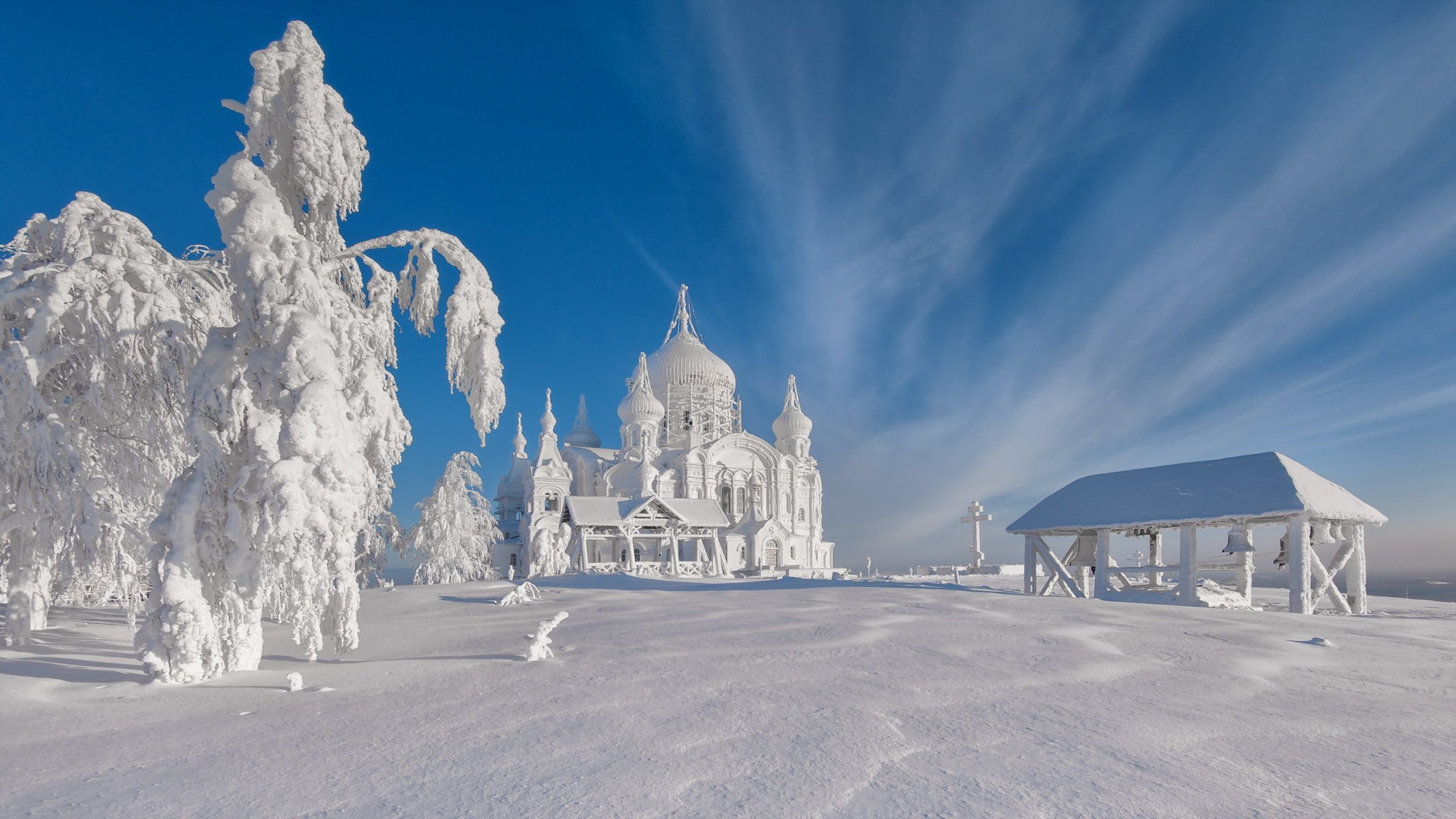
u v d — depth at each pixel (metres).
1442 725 8.89
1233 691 10.66
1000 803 6.23
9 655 15.70
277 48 17.38
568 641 16.77
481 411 19.30
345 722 9.62
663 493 90.25
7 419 16.06
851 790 6.54
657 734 8.45
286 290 15.20
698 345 106.12
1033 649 14.09
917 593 27.16
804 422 103.31
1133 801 6.26
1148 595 31.44
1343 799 6.37
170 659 13.16
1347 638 16.50
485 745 8.21
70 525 16.16
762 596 27.08
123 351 17.25
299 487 13.73
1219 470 31.38
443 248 19.41
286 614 14.32
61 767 7.99
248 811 6.34
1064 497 35.47
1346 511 28.02
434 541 55.72
